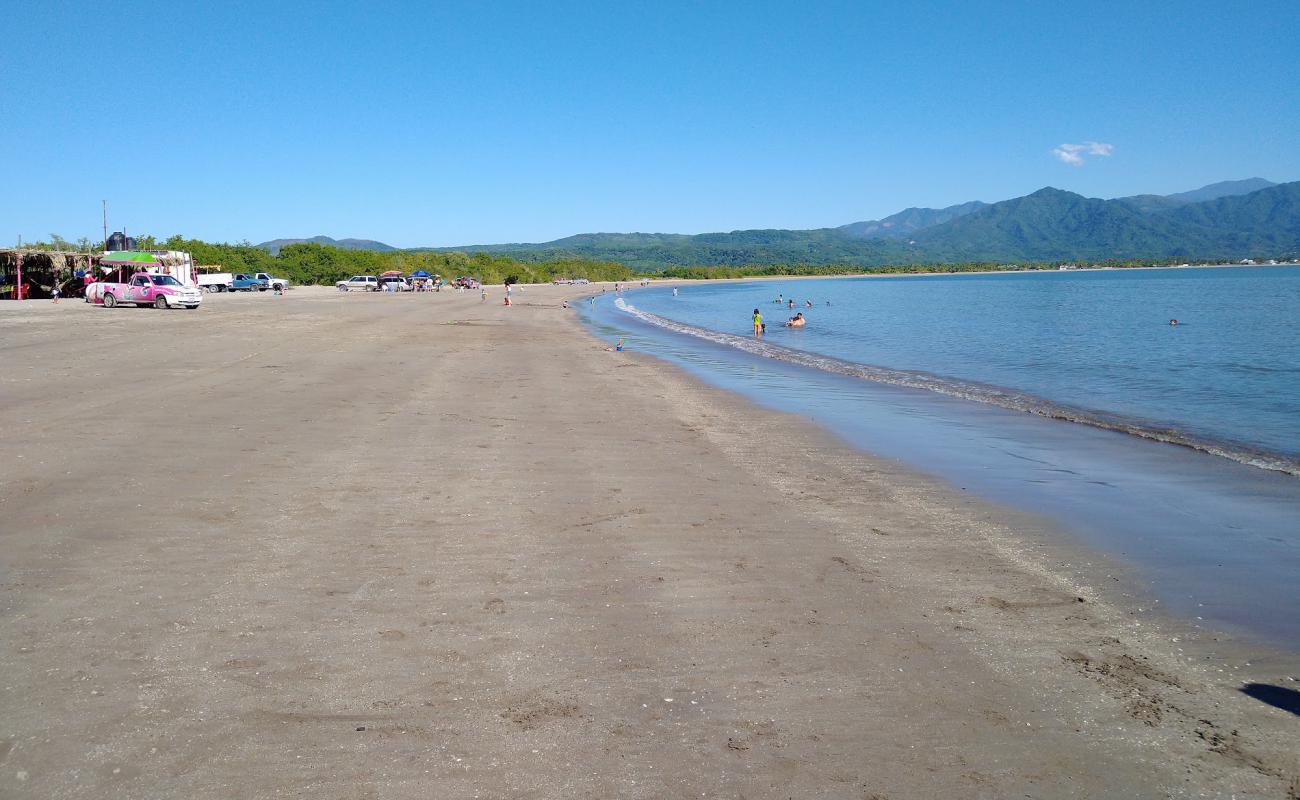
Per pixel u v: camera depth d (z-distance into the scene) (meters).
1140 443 12.06
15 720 3.78
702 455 10.37
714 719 4.02
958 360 24.75
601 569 6.07
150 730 3.74
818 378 20.11
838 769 3.64
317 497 7.70
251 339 23.48
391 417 12.05
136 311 35.41
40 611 4.98
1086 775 3.66
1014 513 8.18
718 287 135.12
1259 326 36.38
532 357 21.86
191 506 7.25
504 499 7.89
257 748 3.63
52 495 7.45
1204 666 4.80
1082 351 26.88
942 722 4.07
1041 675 4.61
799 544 6.88
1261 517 8.16
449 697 4.14
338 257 93.44
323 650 4.59
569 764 3.60
